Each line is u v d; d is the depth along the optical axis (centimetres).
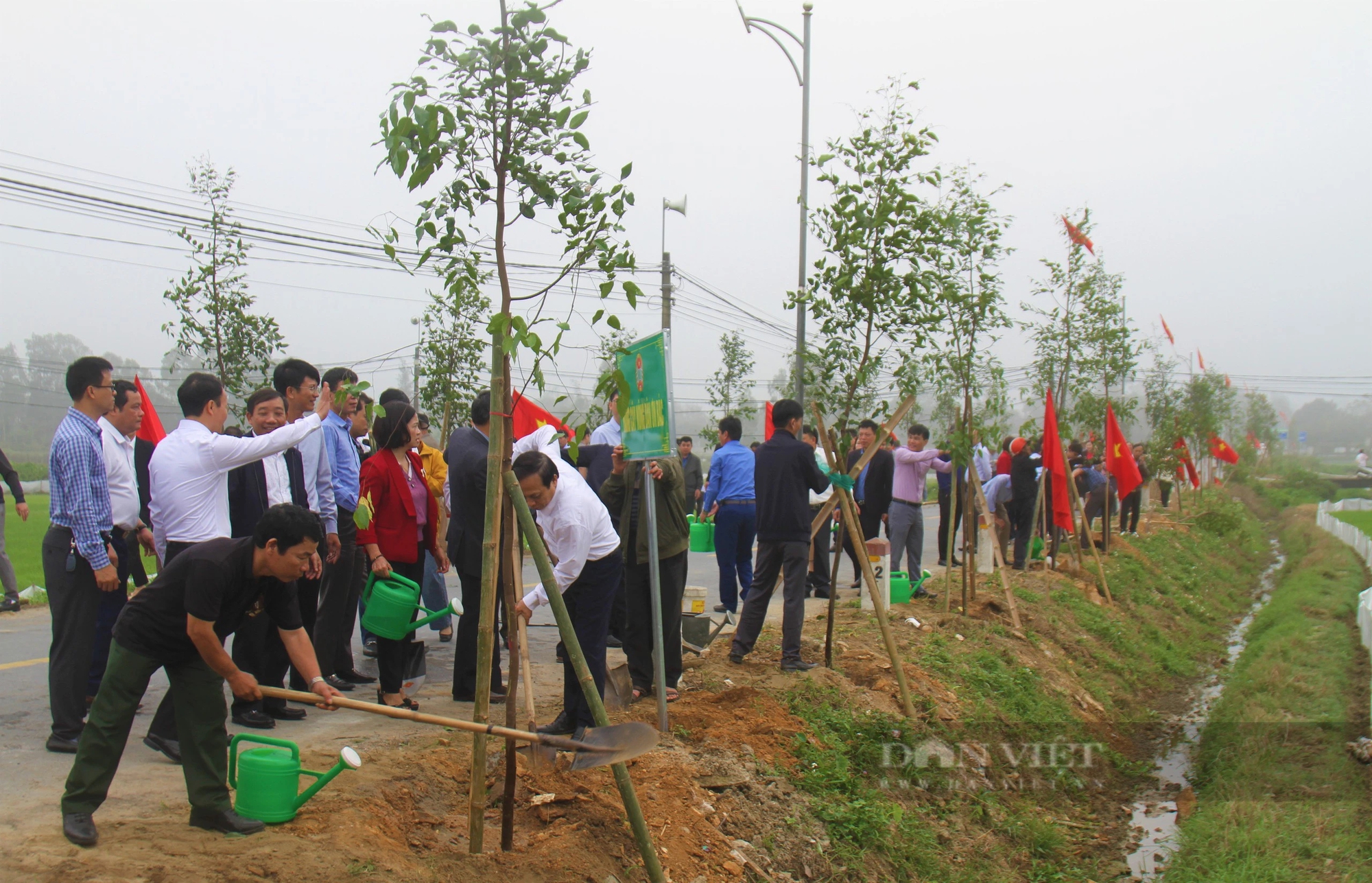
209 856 365
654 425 576
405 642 668
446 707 646
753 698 662
